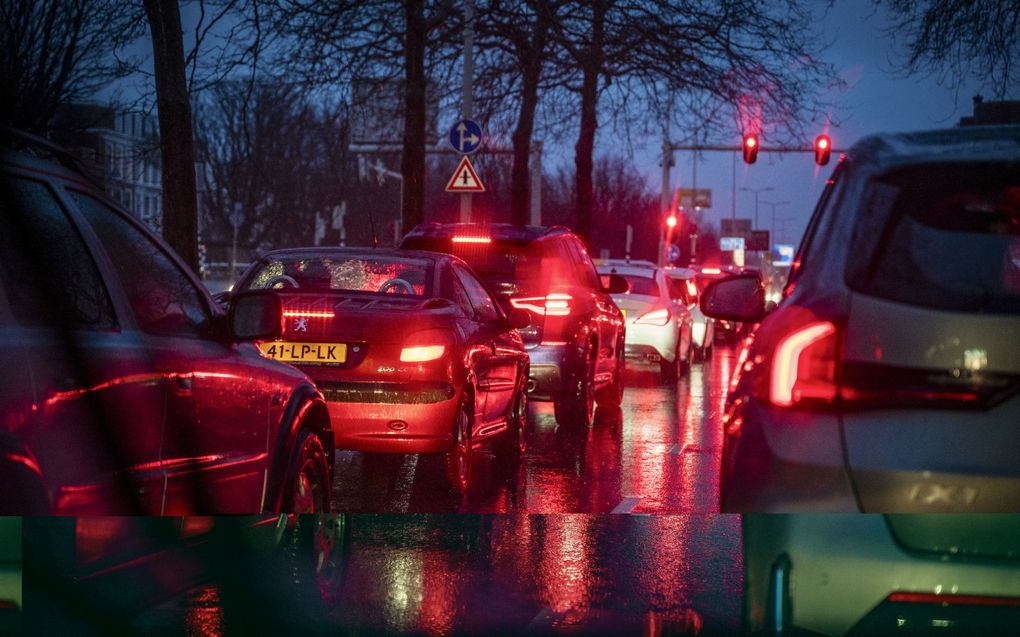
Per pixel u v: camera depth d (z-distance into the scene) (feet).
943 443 11.62
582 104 107.86
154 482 14.43
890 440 11.75
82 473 12.84
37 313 12.82
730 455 13.01
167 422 15.08
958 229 12.07
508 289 43.47
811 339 12.19
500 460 38.09
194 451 15.88
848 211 12.67
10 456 11.68
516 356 37.88
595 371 47.96
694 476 35.96
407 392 29.96
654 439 45.42
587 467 37.73
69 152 15.39
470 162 84.48
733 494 12.57
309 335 30.27
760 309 19.66
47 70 45.11
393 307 30.86
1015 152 12.16
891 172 12.49
